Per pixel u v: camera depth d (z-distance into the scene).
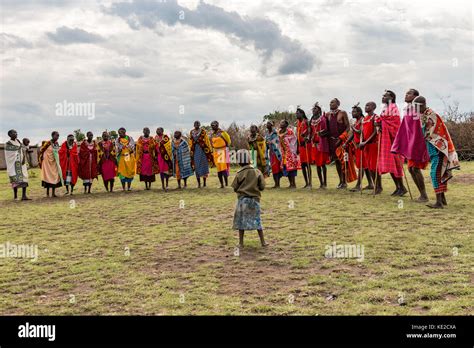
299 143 16.02
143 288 6.76
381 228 9.57
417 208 11.35
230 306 5.90
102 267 7.94
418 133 11.84
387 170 13.20
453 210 10.93
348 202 12.70
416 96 11.96
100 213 13.30
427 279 6.40
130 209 13.66
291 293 6.27
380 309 5.56
